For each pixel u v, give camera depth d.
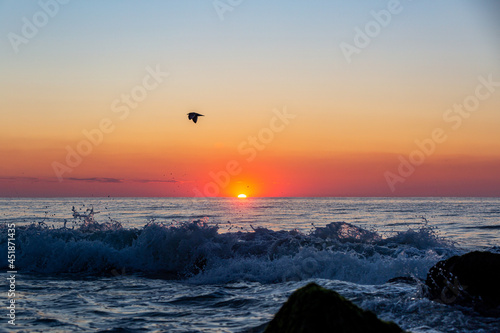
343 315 3.52
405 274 10.35
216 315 7.05
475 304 6.56
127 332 6.12
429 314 6.29
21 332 6.10
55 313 7.25
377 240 14.48
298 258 11.34
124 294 9.02
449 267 7.12
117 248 14.26
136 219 42.91
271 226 34.38
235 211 66.12
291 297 3.81
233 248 13.36
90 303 8.09
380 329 3.54
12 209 65.31
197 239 13.27
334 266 10.86
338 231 14.97
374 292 7.65
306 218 46.53
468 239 23.00
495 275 6.66
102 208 77.50
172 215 51.12
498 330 5.58
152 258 12.90
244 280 10.67
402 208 77.75
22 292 9.21
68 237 14.56
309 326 3.45
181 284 10.41
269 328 3.75
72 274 11.86
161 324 6.52
